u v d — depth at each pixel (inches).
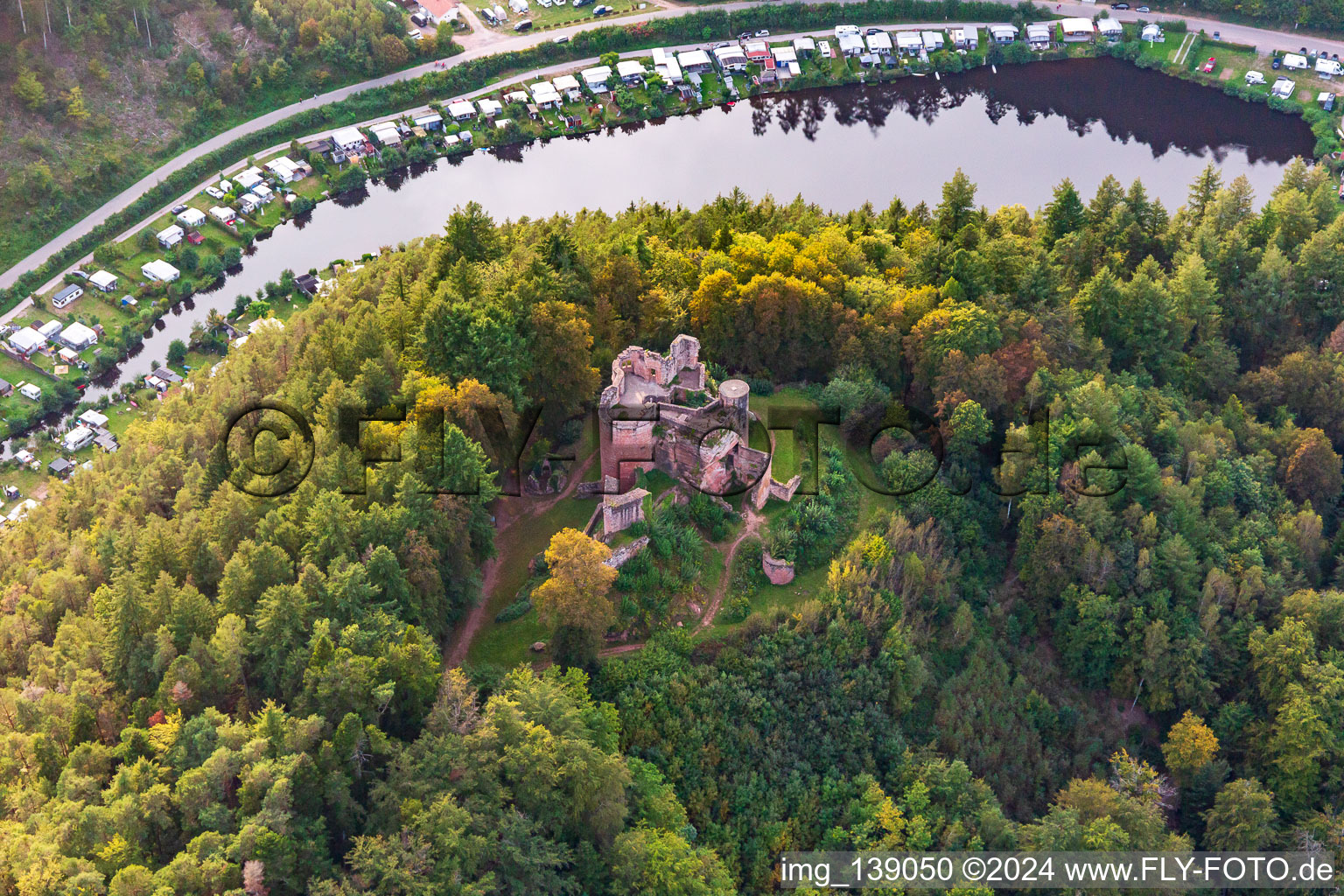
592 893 7116.1
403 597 7736.2
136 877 6131.9
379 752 6889.8
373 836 6619.1
